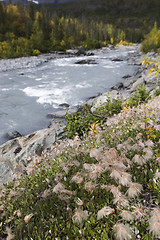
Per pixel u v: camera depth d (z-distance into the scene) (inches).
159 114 185.0
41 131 267.3
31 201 107.3
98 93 566.9
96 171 96.6
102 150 122.6
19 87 647.8
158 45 1552.7
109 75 831.7
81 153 133.5
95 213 88.9
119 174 84.1
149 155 107.3
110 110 315.0
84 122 284.8
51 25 2524.6
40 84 687.1
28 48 1740.9
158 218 64.2
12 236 86.4
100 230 79.1
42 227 90.8
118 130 172.2
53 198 100.8
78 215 79.4
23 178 131.0
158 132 148.6
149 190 96.8
